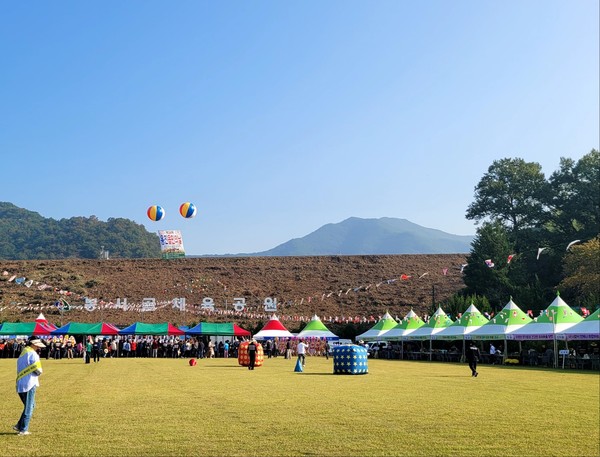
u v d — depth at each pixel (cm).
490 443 1333
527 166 9269
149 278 9425
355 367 3456
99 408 1864
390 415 1727
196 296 8781
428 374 3506
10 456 1188
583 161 8744
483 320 5125
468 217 9688
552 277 7994
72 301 8356
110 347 5900
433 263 10131
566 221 8550
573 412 1811
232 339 6594
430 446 1298
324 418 1664
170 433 1431
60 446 1282
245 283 9344
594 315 4100
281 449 1262
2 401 2042
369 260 10306
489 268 7356
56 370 3756
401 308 8412
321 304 8644
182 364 4600
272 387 2592
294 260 10338
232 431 1459
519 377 3259
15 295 8438
